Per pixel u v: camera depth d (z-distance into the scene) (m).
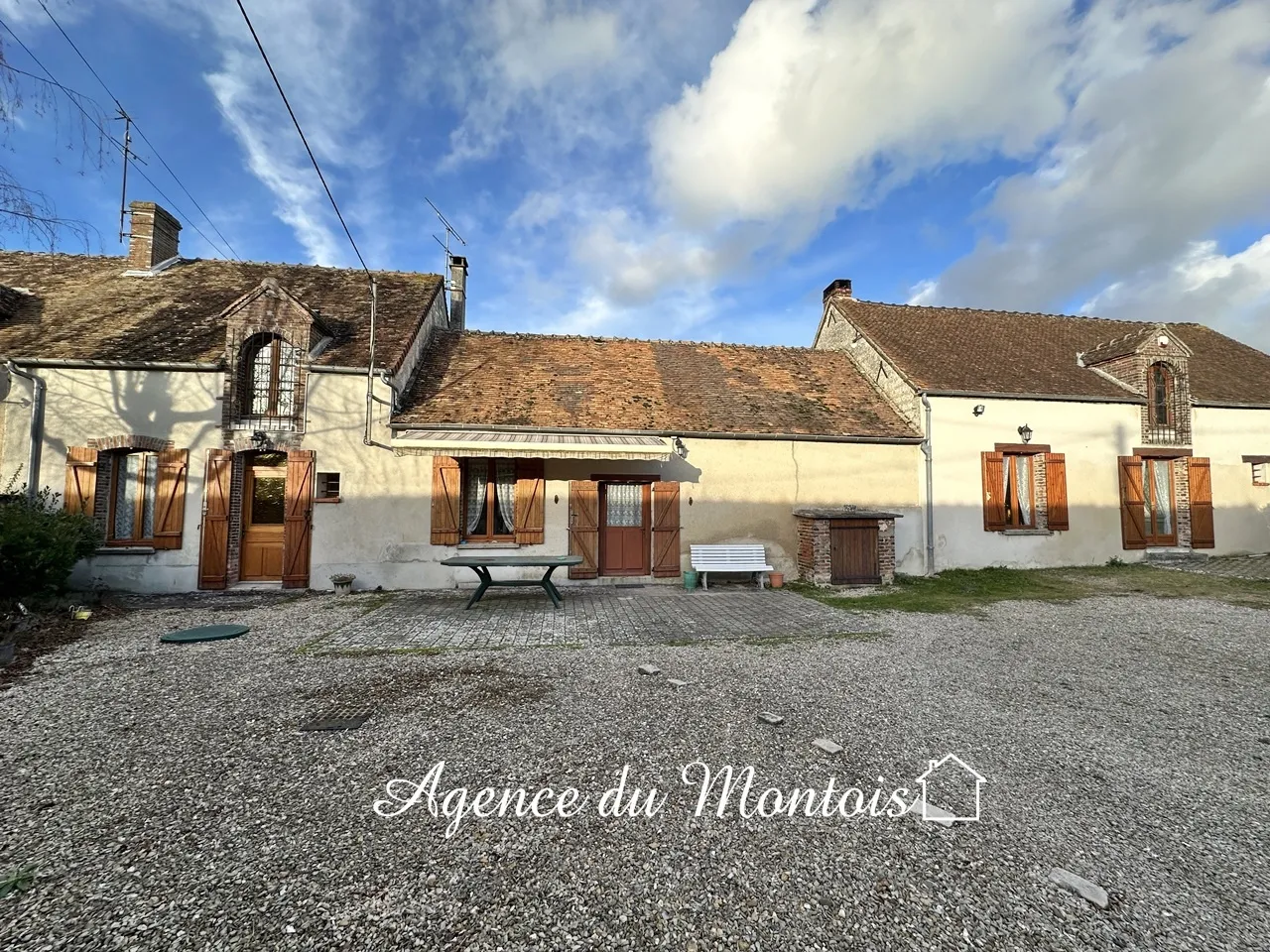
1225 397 15.73
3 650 7.00
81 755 4.47
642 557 12.95
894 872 3.13
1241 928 2.71
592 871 3.13
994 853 3.30
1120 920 2.76
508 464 12.66
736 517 13.08
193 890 2.96
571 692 5.88
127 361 11.09
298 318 11.84
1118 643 7.89
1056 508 14.41
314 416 11.69
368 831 3.49
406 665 6.79
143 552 11.06
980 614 9.70
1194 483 15.15
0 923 2.70
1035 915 2.80
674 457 12.93
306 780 4.09
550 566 10.71
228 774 4.17
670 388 14.63
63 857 3.21
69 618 8.74
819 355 18.12
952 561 13.99
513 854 3.28
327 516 11.65
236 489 11.59
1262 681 6.33
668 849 3.33
